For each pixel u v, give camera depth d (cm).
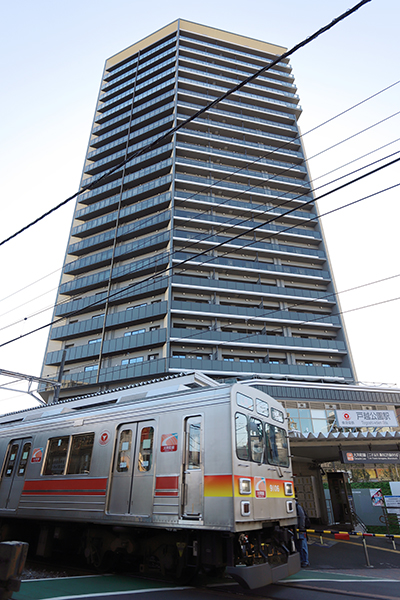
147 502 667
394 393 2644
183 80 4988
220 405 648
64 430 907
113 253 4022
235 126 4853
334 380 3294
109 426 805
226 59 5497
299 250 4119
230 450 600
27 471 942
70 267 4253
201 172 4384
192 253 3788
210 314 3419
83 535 814
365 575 816
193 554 613
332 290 3972
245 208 4162
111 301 3741
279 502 698
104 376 3234
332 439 1697
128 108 5281
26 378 1875
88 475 790
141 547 716
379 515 1602
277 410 817
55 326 3931
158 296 3622
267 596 594
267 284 3972
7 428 1100
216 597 564
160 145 4522
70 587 606
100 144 5225
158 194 4288
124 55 6200
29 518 868
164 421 711
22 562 480
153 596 552
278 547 672
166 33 5875
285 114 5219
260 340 3388
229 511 562
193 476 630
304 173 4781
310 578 760
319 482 2134
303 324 3656
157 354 3256
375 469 1842
